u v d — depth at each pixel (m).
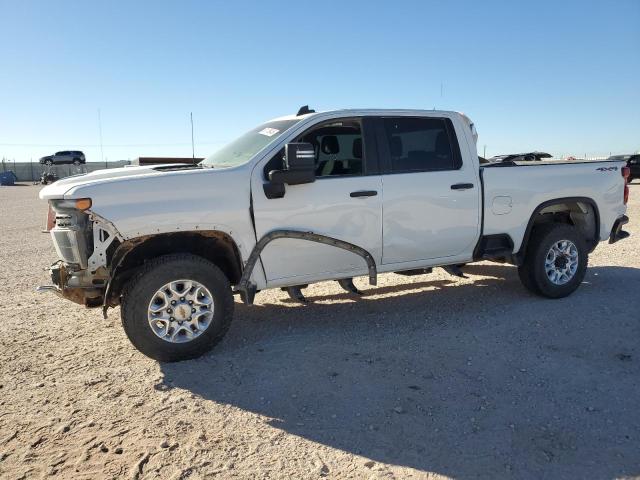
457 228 5.70
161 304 4.50
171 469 3.05
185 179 4.57
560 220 6.84
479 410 3.66
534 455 3.13
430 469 3.03
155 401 3.88
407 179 5.42
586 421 3.49
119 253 4.46
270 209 4.84
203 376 4.30
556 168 6.24
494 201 5.88
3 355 4.80
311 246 5.05
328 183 5.08
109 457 3.17
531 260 6.13
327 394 3.94
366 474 2.99
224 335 4.73
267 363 4.54
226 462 3.12
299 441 3.33
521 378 4.15
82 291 4.55
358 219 5.20
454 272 6.07
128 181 4.42
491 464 3.06
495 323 5.45
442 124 5.75
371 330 5.33
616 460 3.07
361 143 5.33
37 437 3.40
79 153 61.91
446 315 5.76
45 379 4.28
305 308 6.13
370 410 3.69
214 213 4.61
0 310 6.29
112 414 3.69
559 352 4.64
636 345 4.76
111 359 4.68
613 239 6.82
